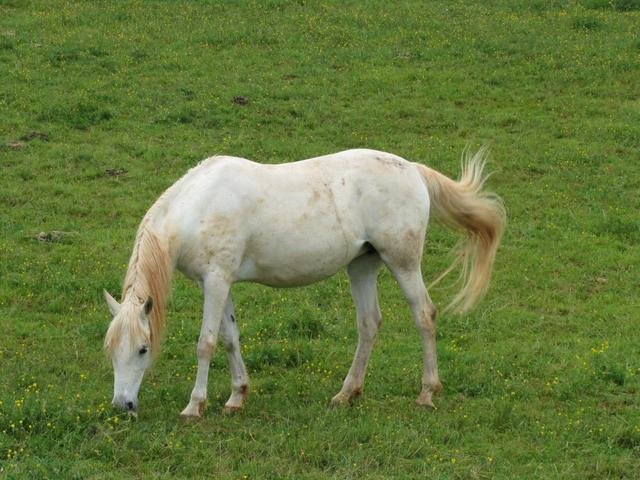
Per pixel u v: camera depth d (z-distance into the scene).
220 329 10.48
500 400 10.89
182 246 10.20
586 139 20.44
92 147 19.20
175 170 18.47
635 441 9.94
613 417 10.48
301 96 22.00
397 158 11.04
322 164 10.75
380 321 11.09
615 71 23.64
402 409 10.66
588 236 16.62
